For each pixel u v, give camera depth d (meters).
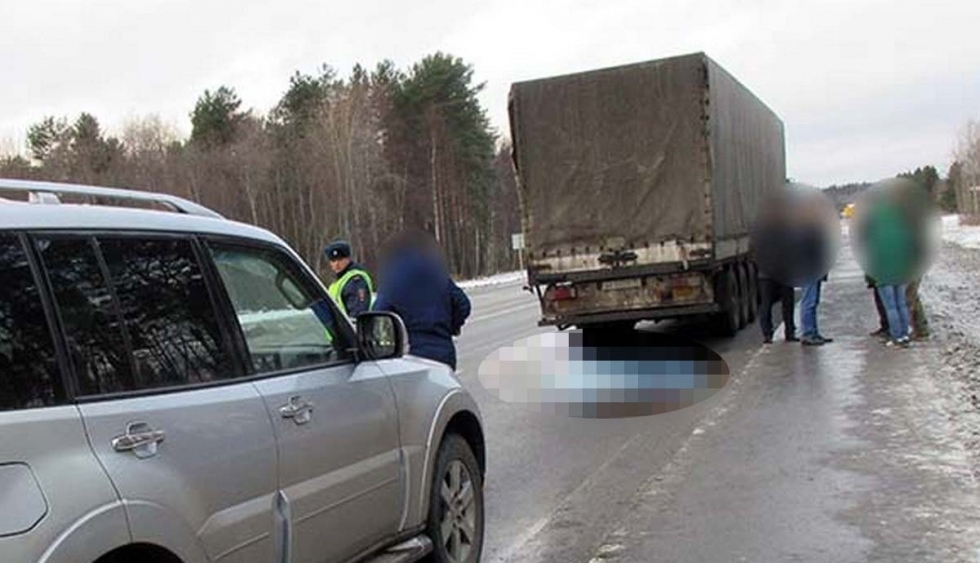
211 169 59.62
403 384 4.58
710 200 12.73
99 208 3.23
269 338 3.79
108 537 2.70
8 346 2.70
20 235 2.86
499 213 79.56
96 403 2.87
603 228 13.14
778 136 21.09
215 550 3.13
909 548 4.97
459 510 4.98
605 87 13.04
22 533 2.48
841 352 11.90
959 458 6.58
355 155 60.41
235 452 3.28
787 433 7.77
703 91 12.69
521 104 13.38
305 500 3.63
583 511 6.12
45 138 65.00
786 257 12.77
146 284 3.26
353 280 8.14
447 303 6.70
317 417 3.80
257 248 3.95
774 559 4.97
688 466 7.01
